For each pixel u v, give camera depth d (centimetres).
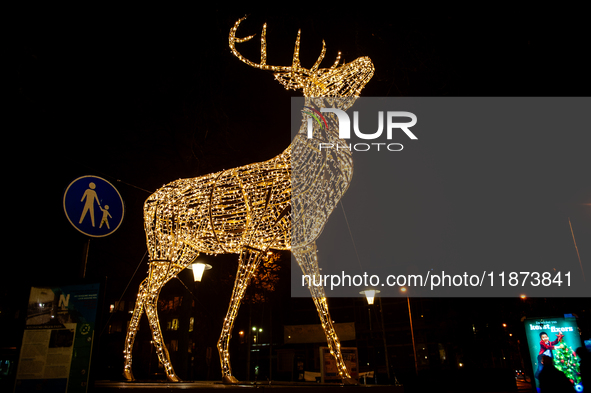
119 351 1795
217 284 1059
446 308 1608
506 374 1363
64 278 372
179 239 475
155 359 1928
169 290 1609
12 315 826
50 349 351
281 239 463
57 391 339
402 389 431
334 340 449
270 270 1075
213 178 474
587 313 938
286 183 461
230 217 463
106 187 450
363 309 2859
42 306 363
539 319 564
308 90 467
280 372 2314
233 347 1714
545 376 509
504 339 1447
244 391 379
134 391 369
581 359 495
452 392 1348
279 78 477
